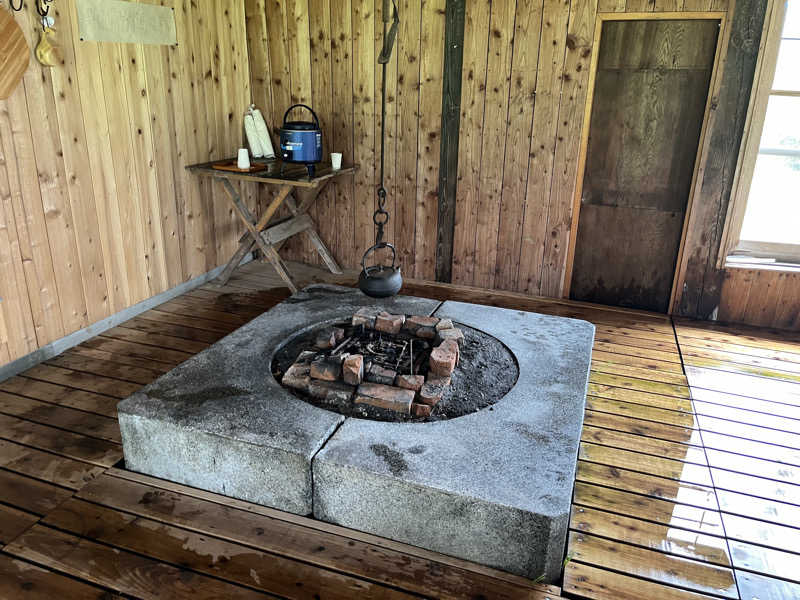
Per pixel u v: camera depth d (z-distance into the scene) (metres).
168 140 3.72
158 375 2.92
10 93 2.64
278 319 2.90
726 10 3.24
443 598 1.72
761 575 1.83
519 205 3.98
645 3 3.37
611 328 3.64
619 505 2.12
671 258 3.79
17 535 1.91
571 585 1.77
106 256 3.36
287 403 2.20
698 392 2.90
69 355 3.11
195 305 3.85
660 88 3.51
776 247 3.70
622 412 2.71
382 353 2.54
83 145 3.11
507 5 3.60
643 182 3.71
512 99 3.77
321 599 1.70
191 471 2.12
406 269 4.42
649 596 1.74
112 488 2.13
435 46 3.82
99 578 1.75
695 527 2.02
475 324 2.91
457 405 2.26
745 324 3.75
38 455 2.31
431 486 1.79
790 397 2.87
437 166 4.07
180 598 1.69
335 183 4.38
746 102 3.36
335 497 1.94
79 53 3.01
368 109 4.11
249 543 1.89
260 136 4.34
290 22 4.11
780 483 2.25
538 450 1.98
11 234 2.78
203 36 3.87
